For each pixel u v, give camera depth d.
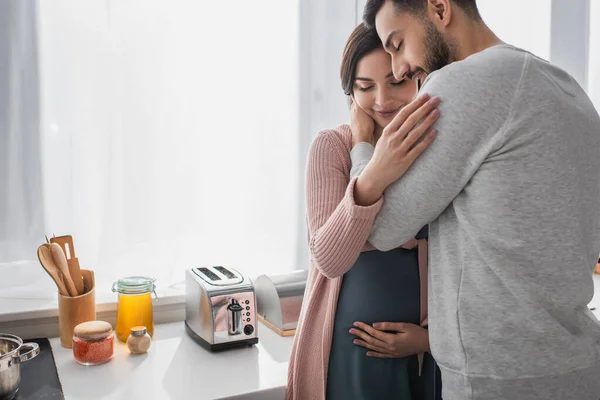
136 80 1.72
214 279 1.63
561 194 0.86
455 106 0.87
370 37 1.21
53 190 1.68
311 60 1.91
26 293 1.68
